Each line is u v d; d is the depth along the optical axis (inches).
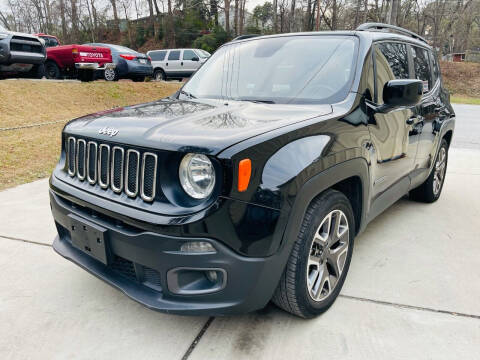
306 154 77.2
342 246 94.0
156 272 76.5
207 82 122.2
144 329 86.8
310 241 81.1
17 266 113.3
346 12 1707.7
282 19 1667.1
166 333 85.4
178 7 1777.8
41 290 101.7
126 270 83.0
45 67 482.6
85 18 1937.7
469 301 97.9
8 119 323.6
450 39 2062.0
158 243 70.1
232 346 81.4
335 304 96.0
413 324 88.6
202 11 1779.0
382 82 113.2
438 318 90.8
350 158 88.8
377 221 150.9
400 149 120.7
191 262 69.6
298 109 93.4
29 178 200.5
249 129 75.7
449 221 151.5
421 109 136.5
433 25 2005.4
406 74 133.4
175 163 71.3
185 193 71.4
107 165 80.7
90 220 81.5
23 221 145.0
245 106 97.3
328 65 108.7
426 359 78.2
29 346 81.5
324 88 103.6
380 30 131.3
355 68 104.7
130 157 76.7
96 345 81.8
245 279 71.7
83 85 471.2
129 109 99.4
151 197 73.4
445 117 162.7
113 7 1913.1
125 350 80.4
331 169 82.2
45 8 1998.0
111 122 86.1
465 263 117.5
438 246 129.0
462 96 1376.7
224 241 69.1
